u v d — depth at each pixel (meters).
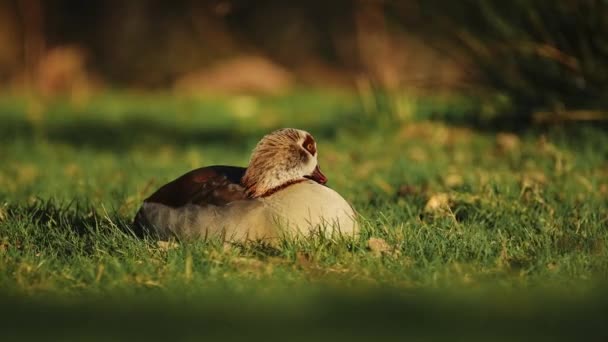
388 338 11.32
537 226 18.23
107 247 16.64
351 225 16.36
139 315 12.62
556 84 29.66
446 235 16.89
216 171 16.70
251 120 45.41
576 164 24.89
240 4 66.69
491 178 21.72
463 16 30.52
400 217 19.16
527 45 29.05
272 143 16.03
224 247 15.58
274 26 66.94
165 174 26.25
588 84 28.94
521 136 29.75
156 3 65.75
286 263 15.25
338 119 39.62
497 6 29.44
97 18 65.19
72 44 63.88
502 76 30.50
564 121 29.31
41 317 12.53
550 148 26.27
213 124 44.59
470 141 29.95
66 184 24.89
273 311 12.80
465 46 30.88
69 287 14.44
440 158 27.55
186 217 16.11
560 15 28.48
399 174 24.53
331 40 66.81
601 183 22.56
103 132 40.75
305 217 15.75
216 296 13.73
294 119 44.66
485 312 12.71
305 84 65.06
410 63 54.50
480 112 33.06
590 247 16.47
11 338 11.42
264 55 66.00
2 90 62.31
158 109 50.78
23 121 43.88
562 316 12.48
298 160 16.05
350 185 23.44
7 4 65.56
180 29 65.38
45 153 33.34
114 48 64.75
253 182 16.05
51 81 57.34
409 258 15.73
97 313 12.78
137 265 15.26
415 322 12.17
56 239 17.06
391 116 33.78
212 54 65.00
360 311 12.80
